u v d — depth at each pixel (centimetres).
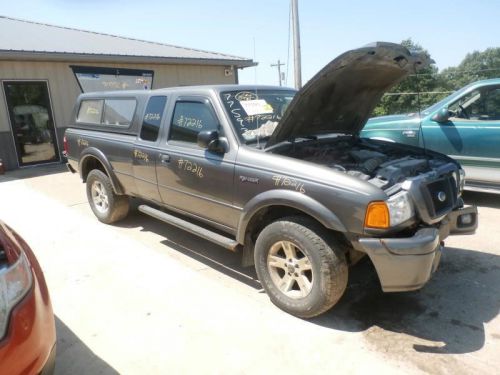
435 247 294
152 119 478
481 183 600
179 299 372
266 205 342
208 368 283
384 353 292
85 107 609
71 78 1194
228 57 1544
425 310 344
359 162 376
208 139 375
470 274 401
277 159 343
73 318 347
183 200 436
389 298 363
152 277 416
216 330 324
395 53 344
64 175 991
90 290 392
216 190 389
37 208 686
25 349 204
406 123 655
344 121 448
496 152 576
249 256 382
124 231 554
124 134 521
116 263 451
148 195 493
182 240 516
